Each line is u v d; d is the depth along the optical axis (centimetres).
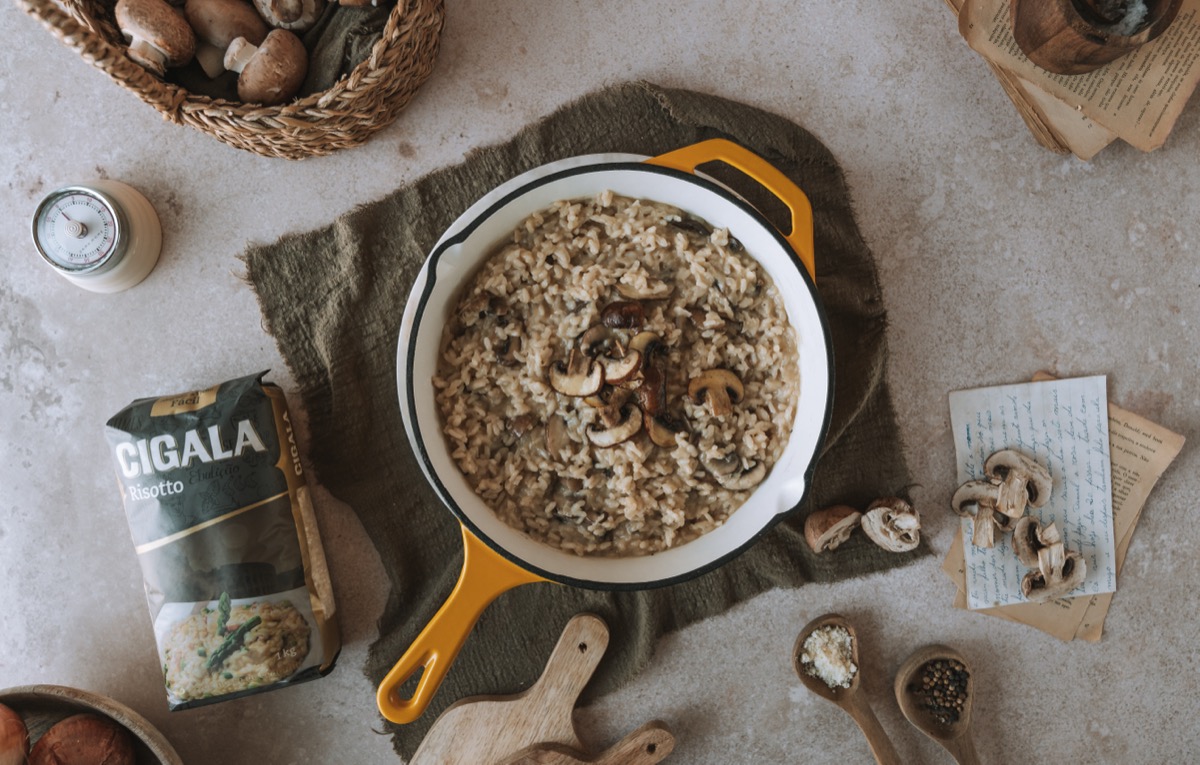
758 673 81
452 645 69
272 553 74
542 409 72
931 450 80
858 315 79
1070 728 82
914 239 79
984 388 80
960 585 80
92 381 79
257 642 73
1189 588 81
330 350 77
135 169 78
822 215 79
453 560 79
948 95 79
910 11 79
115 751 74
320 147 75
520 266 71
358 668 80
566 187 69
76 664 80
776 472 72
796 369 72
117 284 77
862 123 79
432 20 72
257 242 78
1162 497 81
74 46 65
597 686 80
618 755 77
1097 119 76
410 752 80
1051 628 81
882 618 81
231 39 72
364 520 78
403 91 75
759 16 79
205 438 73
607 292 71
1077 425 80
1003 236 79
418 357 69
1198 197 80
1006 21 75
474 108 78
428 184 78
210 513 73
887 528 77
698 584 80
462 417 71
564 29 78
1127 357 80
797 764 81
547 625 80
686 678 81
